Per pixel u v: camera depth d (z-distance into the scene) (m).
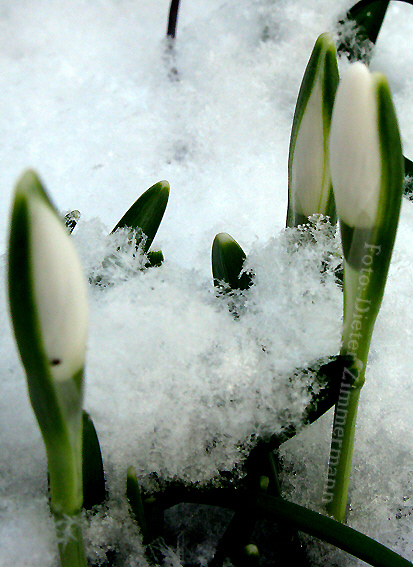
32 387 0.21
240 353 0.27
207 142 0.46
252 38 0.51
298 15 0.47
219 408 0.27
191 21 0.57
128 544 0.26
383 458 0.28
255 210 0.40
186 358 0.27
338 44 0.45
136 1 0.60
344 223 0.23
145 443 0.27
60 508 0.23
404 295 0.30
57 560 0.26
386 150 0.22
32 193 0.20
